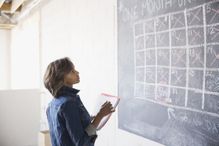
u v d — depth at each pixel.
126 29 2.78
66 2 4.54
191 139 2.00
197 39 1.92
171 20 2.17
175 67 2.14
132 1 2.67
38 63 6.20
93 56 3.62
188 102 2.02
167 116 2.23
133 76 2.68
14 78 8.52
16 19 7.73
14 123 4.91
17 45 8.02
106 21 3.25
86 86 3.85
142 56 2.54
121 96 2.89
